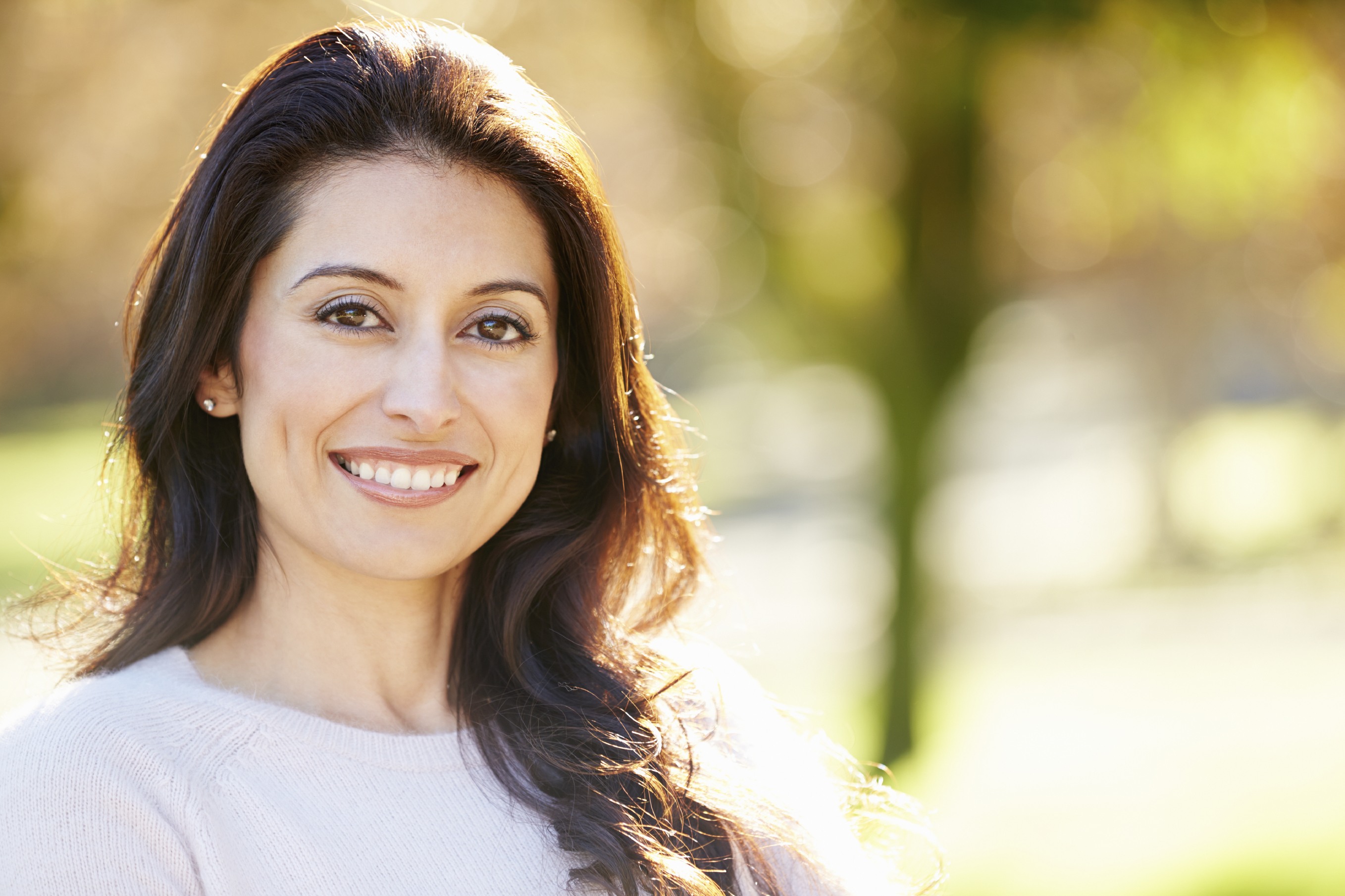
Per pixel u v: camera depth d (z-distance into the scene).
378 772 2.36
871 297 10.60
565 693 2.67
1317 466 30.52
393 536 2.36
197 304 2.32
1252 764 12.74
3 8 11.75
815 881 2.70
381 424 2.31
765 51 9.85
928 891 3.05
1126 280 30.52
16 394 42.84
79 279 19.30
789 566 26.27
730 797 2.64
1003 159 10.35
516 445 2.45
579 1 10.24
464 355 2.39
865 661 15.77
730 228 10.72
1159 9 7.91
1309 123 9.46
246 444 2.37
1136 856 9.90
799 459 46.88
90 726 2.16
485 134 2.36
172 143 13.19
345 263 2.27
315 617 2.47
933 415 10.87
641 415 2.89
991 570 27.83
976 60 9.03
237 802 2.23
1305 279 28.19
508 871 2.36
